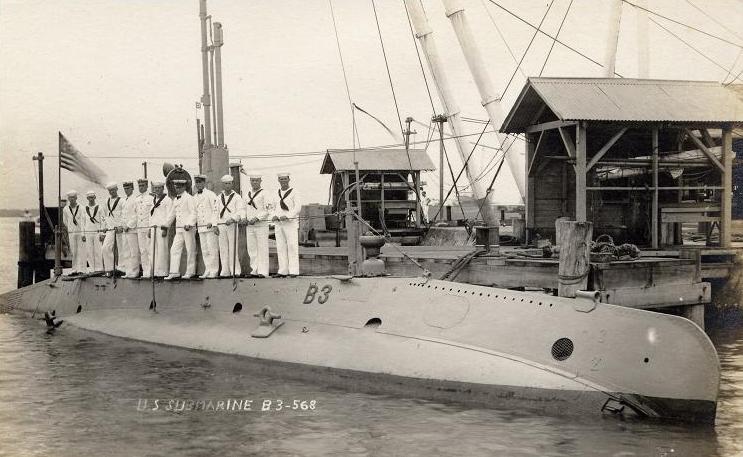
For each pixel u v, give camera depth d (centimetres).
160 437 1000
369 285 1388
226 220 1647
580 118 1866
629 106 1953
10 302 2520
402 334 1254
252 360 1398
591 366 1030
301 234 3312
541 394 1036
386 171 3444
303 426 1033
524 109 2186
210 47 2191
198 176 1733
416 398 1144
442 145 3347
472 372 1105
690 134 1989
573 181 2305
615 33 2309
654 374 986
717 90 2091
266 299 1545
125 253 1931
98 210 2122
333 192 3569
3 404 1187
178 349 1573
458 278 1683
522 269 1570
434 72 2841
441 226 3231
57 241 2312
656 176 1991
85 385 1316
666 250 1922
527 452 897
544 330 1102
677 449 892
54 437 1007
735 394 1187
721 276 1817
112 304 1962
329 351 1302
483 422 1012
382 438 969
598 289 1488
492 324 1166
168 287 1791
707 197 2186
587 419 1001
